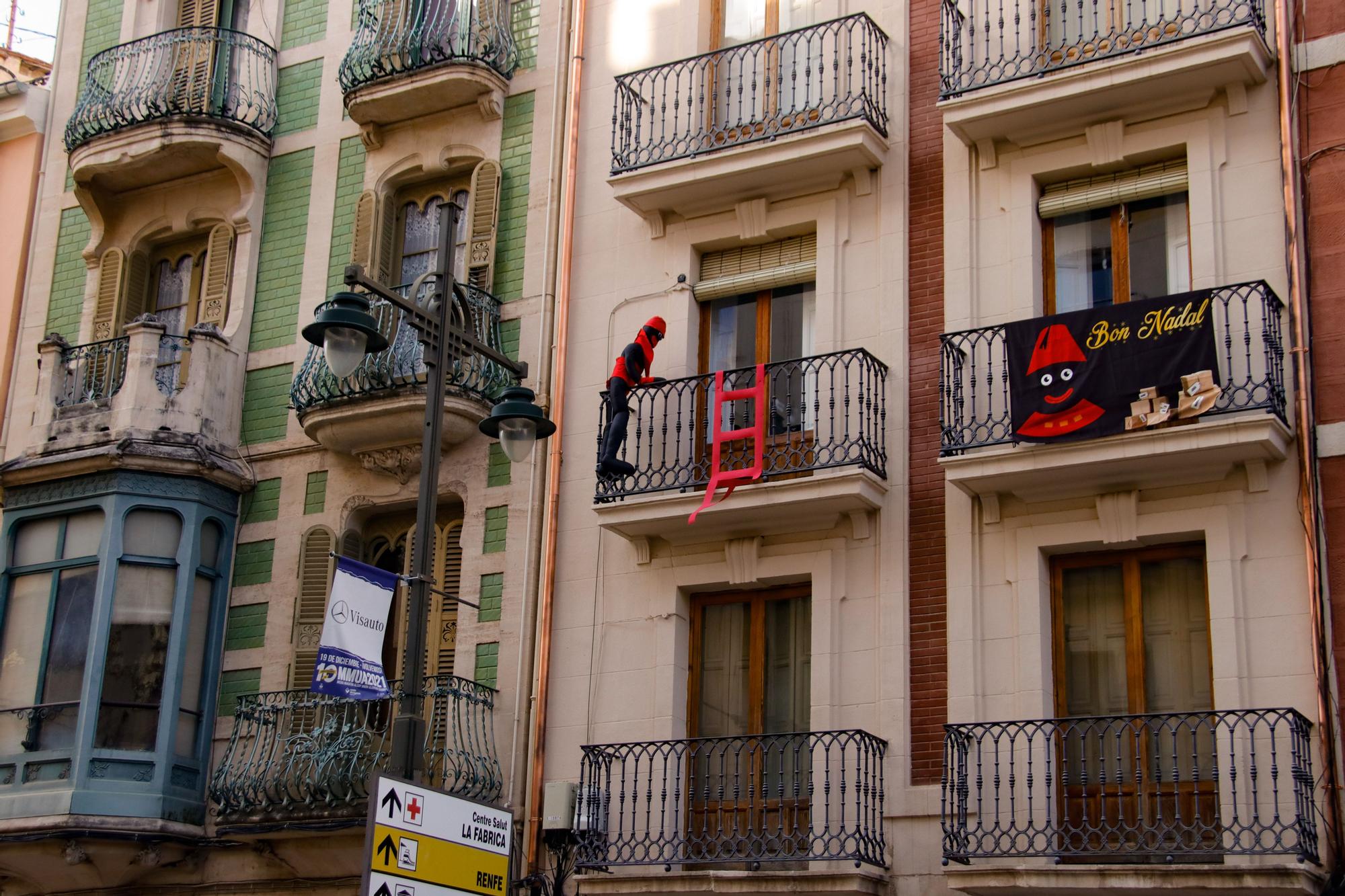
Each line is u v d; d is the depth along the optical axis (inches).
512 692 721.0
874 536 669.9
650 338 709.9
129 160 866.8
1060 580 639.1
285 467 810.2
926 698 639.8
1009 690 625.9
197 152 861.8
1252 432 583.8
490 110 810.8
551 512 734.5
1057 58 676.7
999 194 685.9
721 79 765.9
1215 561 601.3
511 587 737.0
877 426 674.8
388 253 827.4
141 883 767.1
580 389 751.1
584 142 789.9
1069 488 629.9
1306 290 613.0
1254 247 628.1
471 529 754.2
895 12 735.7
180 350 825.5
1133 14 678.5
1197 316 598.9
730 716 689.6
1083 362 614.2
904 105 720.3
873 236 709.9
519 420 542.6
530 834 689.6
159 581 777.6
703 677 699.4
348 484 791.7
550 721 708.7
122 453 780.0
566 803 674.8
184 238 890.7
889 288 697.6
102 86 888.3
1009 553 640.4
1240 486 605.0
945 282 685.9
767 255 739.4
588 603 717.9
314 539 789.2
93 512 786.2
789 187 727.7
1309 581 581.6
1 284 918.4
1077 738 619.2
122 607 769.6
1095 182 672.4
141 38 876.0
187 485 792.3
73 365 828.6
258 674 778.2
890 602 657.6
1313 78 636.7
